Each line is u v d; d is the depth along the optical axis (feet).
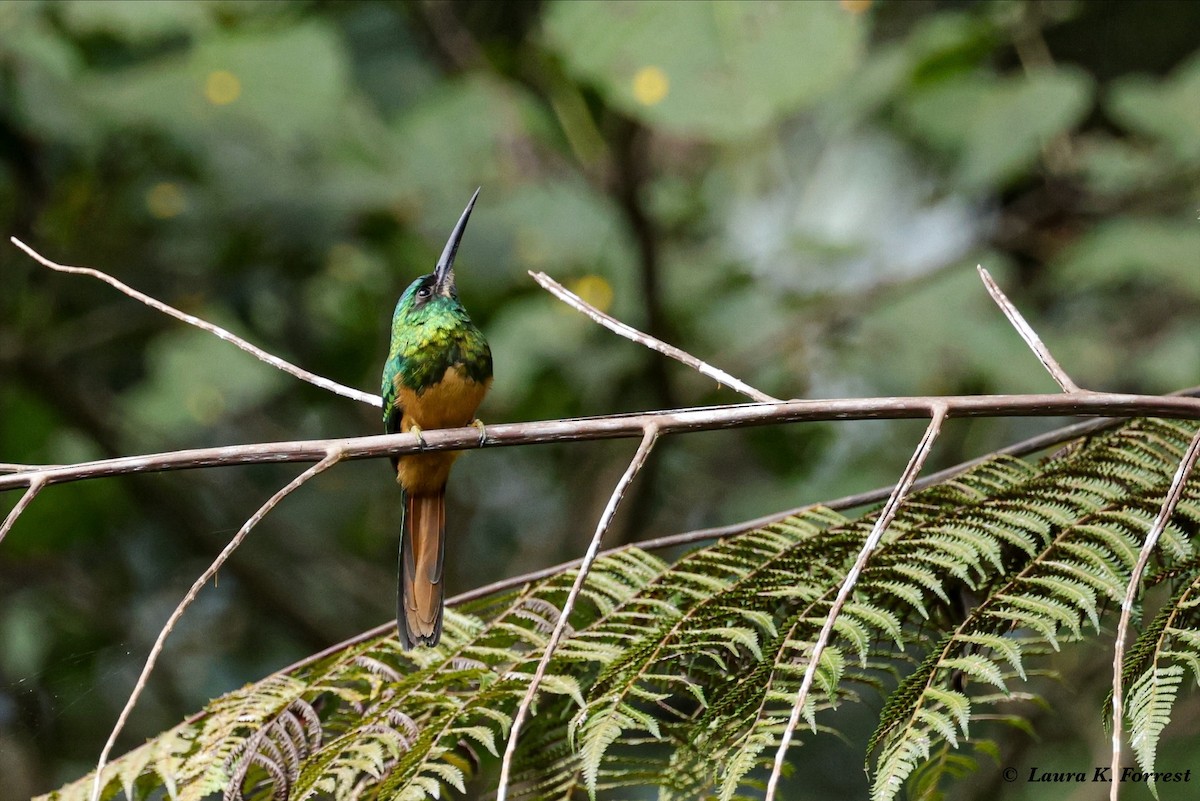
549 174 42.24
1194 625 12.00
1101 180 36.68
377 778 12.82
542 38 33.53
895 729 11.19
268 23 35.01
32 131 31.19
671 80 23.13
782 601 13.92
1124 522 12.89
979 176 33.47
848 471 37.78
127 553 43.06
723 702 12.31
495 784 17.66
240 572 38.93
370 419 41.32
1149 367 35.68
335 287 38.24
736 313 40.88
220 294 37.11
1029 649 13.03
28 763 34.24
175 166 34.73
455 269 37.01
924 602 14.06
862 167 43.11
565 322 37.96
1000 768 30.94
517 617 15.19
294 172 34.91
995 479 14.70
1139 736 10.12
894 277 40.06
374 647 15.67
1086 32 41.09
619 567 15.07
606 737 11.24
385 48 39.22
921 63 34.50
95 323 36.96
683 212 41.32
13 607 40.09
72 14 32.12
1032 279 41.60
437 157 37.09
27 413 38.58
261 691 14.73
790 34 23.29
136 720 38.50
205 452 11.23
